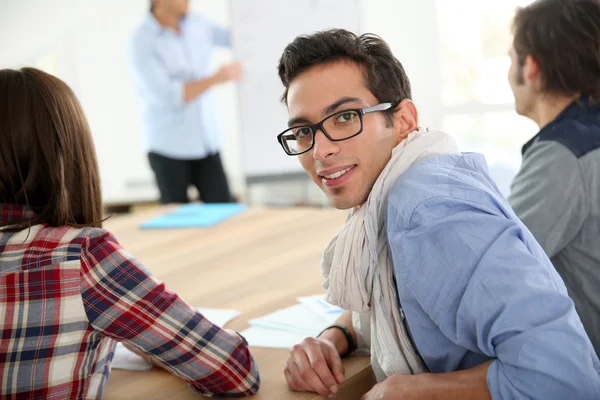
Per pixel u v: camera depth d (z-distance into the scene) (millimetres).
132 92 4828
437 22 4391
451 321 978
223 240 2365
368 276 1132
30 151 1089
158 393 1216
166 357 1120
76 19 4750
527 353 892
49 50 4789
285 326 1468
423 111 4508
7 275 1047
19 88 1096
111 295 1072
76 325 1065
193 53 4066
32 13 4648
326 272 1257
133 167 4957
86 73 4848
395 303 1116
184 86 3859
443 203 1002
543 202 1431
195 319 1123
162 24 3922
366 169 1122
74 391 1084
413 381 1017
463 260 955
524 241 991
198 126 4004
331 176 1122
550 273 986
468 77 4418
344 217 2604
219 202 4125
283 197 4559
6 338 1040
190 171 4117
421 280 993
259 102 4285
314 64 1106
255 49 4230
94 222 1150
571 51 1457
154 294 1089
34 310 1045
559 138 1443
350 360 1282
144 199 4863
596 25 1454
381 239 1125
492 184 1122
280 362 1303
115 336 1094
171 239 2453
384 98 1128
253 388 1171
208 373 1134
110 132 4934
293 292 1708
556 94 1502
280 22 4191
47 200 1104
